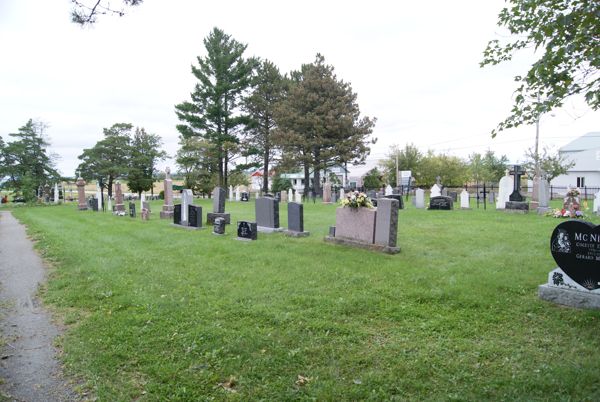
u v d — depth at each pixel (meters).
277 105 41.44
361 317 5.86
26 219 22.34
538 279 7.35
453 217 18.41
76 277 8.42
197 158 43.25
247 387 4.11
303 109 39.53
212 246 11.46
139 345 5.03
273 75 44.19
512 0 5.98
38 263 10.23
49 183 46.00
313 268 8.66
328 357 4.68
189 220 15.93
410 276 7.82
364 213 10.91
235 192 42.69
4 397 4.03
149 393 4.04
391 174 56.12
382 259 9.38
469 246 10.91
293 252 10.45
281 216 20.09
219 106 40.09
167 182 20.73
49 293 7.46
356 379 4.20
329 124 37.62
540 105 5.30
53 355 4.97
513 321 5.59
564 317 5.63
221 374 4.34
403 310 6.05
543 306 6.09
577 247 6.09
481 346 4.85
